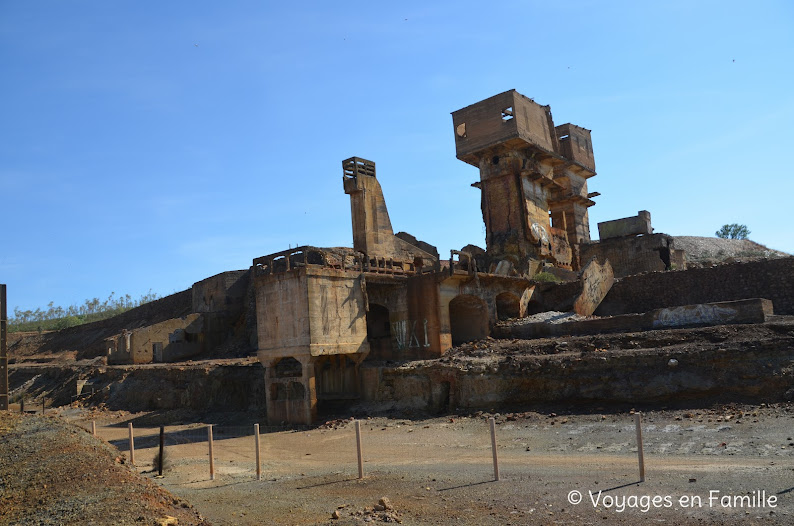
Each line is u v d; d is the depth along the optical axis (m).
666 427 21.30
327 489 18.02
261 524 14.72
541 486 16.05
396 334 37.62
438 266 37.03
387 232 46.91
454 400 31.00
